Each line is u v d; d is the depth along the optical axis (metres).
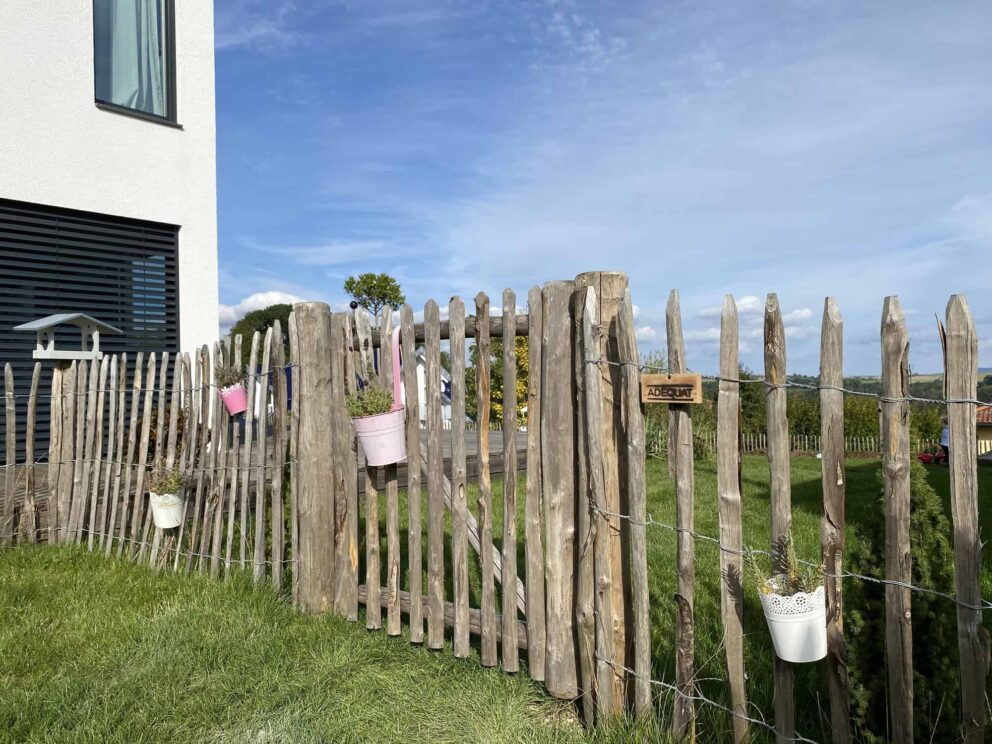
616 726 2.91
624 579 3.06
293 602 4.48
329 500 4.41
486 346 3.56
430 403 3.84
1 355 7.92
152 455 5.84
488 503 3.55
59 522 6.21
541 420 3.32
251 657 3.71
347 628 4.14
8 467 6.04
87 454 6.07
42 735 3.01
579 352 3.14
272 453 4.80
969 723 2.09
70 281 8.52
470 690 3.35
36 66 8.16
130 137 9.01
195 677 3.53
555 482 3.21
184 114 9.59
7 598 4.53
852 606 2.53
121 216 8.92
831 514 2.37
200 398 5.32
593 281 3.12
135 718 3.14
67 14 8.41
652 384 2.80
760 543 6.60
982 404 2.08
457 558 3.67
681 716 2.78
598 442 3.02
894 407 2.22
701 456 15.62
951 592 2.37
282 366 4.66
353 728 3.07
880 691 2.45
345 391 4.33
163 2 9.48
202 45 9.83
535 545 3.32
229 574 4.85
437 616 3.81
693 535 2.78
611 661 3.00
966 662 2.10
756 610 4.32
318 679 3.48
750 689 3.13
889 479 2.24
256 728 3.09
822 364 2.38
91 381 6.09
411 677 3.54
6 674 3.57
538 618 3.32
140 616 4.25
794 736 2.50
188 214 9.60
